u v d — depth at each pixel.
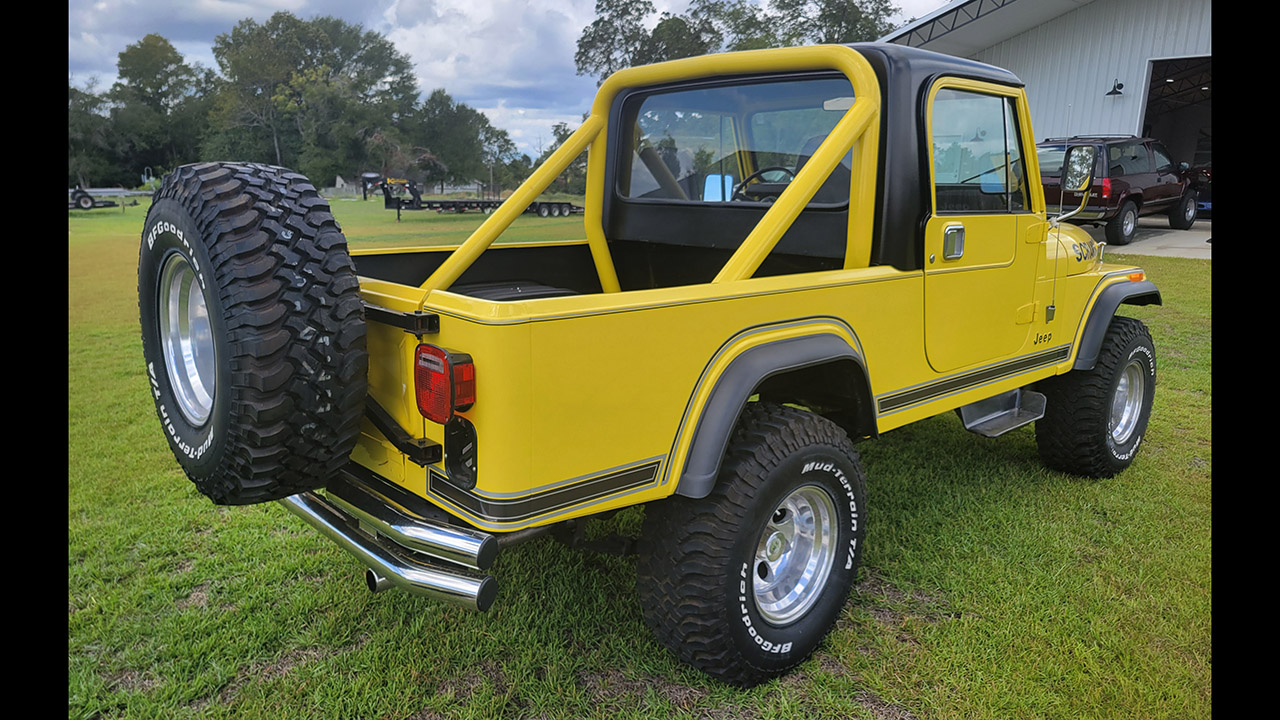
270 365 2.08
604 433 2.16
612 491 2.21
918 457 4.71
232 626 2.92
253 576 3.28
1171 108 34.44
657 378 2.25
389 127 75.69
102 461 4.66
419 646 2.79
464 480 2.06
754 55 3.24
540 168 3.55
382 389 2.37
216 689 2.61
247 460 2.16
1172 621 2.97
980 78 3.31
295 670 2.68
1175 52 19.11
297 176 2.38
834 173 3.14
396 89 81.06
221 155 72.62
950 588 3.20
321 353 2.14
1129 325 4.38
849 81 3.11
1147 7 19.31
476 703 2.49
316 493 2.54
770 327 2.53
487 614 2.98
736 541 2.41
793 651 2.64
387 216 30.83
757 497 2.43
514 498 2.02
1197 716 2.47
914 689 2.60
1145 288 4.45
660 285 3.92
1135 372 4.45
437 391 2.04
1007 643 2.83
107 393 6.18
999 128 3.47
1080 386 4.22
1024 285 3.69
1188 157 35.16
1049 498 4.12
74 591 3.18
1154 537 3.66
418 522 2.14
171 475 4.45
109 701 2.53
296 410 2.13
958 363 3.38
